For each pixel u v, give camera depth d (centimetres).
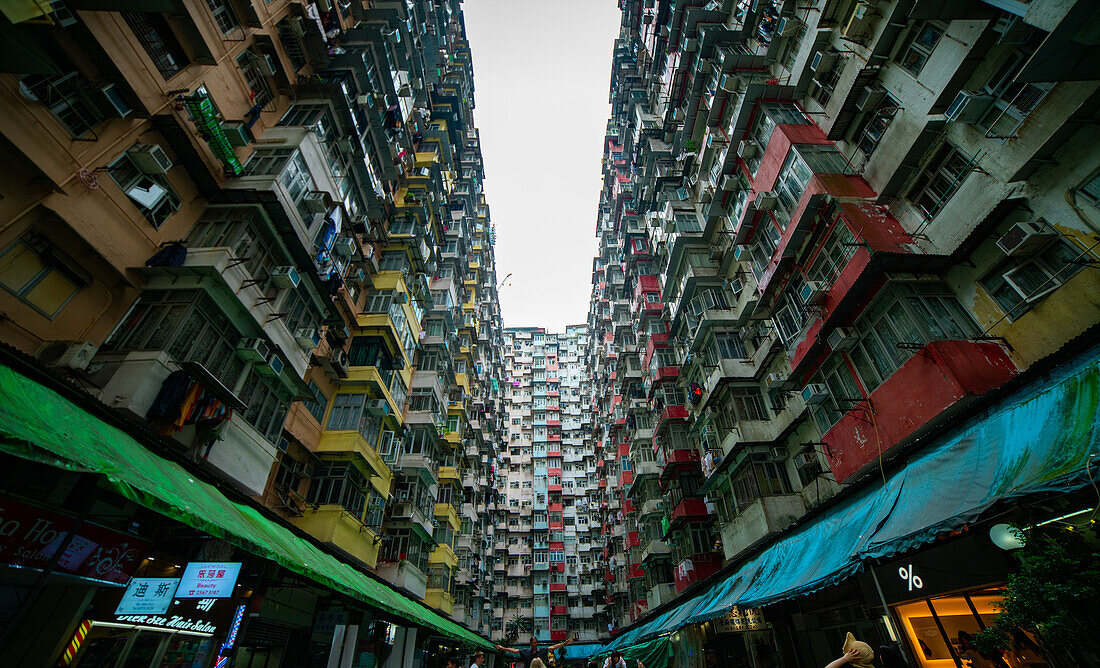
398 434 1669
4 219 596
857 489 827
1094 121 684
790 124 1340
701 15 1838
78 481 431
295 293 1130
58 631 410
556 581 3916
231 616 504
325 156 1247
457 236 2728
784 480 1412
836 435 1059
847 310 1027
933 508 561
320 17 1416
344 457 1302
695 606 1312
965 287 872
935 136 952
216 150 934
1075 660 333
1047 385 539
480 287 3588
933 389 786
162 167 812
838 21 1280
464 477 3005
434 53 2630
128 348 735
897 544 566
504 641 3469
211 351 840
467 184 3444
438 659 1914
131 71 774
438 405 2061
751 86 1423
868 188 1116
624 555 3294
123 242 763
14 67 495
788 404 1435
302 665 1000
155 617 448
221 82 1024
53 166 643
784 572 877
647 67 2680
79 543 419
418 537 1756
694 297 1925
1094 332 489
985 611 509
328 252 1193
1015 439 523
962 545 518
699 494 1916
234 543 490
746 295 1716
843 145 1215
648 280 2695
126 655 440
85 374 648
